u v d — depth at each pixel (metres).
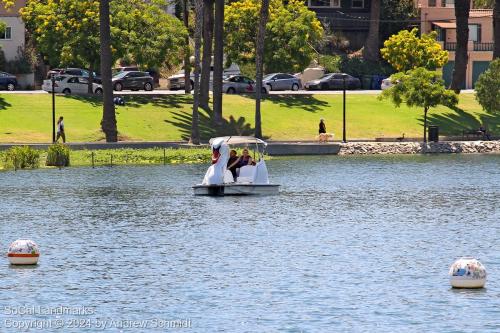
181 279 123.44
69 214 172.00
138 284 121.06
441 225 163.12
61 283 121.50
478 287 118.44
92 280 122.94
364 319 106.56
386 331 102.56
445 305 111.44
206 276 124.94
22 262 131.00
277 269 128.75
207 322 105.88
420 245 145.25
